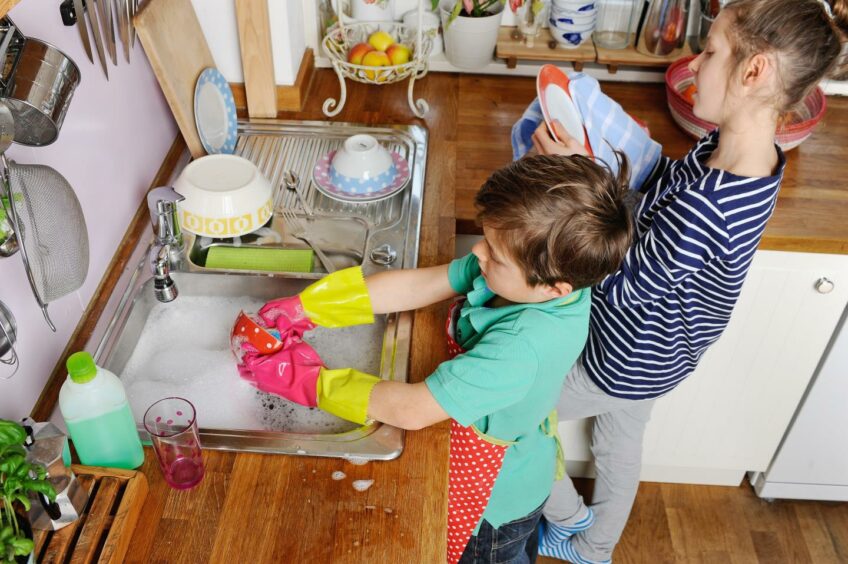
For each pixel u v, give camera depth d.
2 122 0.89
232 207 1.45
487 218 0.99
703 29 1.97
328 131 1.81
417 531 1.02
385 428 1.15
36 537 0.93
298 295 1.30
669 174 1.41
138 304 1.37
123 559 0.97
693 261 1.27
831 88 1.99
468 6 1.89
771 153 1.26
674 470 2.24
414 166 1.71
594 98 1.53
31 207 0.97
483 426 1.21
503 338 1.05
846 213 1.66
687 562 2.10
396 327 1.32
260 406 1.26
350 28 1.96
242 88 1.86
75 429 1.00
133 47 1.48
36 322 1.15
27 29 1.09
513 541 1.46
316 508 1.04
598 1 1.98
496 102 1.96
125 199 1.47
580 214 0.94
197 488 1.06
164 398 1.16
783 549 2.14
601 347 1.52
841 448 2.06
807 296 1.74
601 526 1.91
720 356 1.87
